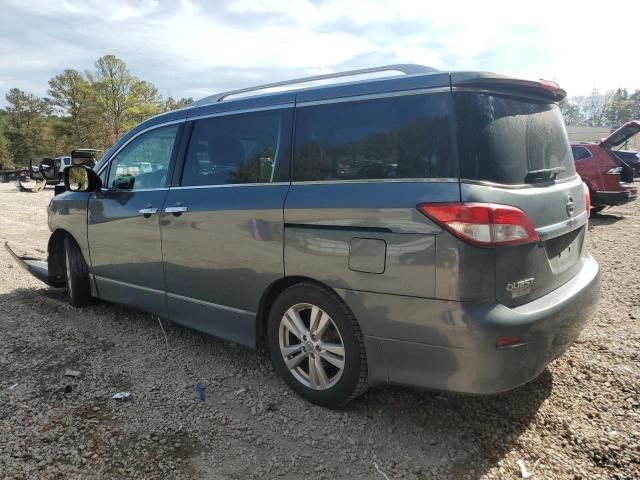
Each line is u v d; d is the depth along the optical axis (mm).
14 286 5984
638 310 4754
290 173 3180
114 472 2516
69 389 3340
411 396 3250
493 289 2484
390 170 2742
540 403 3137
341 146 2967
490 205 2471
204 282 3641
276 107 3344
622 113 99625
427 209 2518
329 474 2520
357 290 2771
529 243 2619
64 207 4941
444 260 2469
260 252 3227
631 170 11227
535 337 2553
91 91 68500
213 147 3699
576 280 3088
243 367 3725
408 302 2596
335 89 3070
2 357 3879
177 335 4359
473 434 2836
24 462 2576
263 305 3355
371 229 2703
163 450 2697
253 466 2578
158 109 75688
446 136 2582
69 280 5047
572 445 2730
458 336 2465
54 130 71312
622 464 2568
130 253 4238
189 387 3406
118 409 3107
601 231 9570
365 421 2975
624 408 3070
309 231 2963
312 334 3074
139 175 4285
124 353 3973
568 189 3088
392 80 2832
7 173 37688
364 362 2871
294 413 3074
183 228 3715
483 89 2682
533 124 2932
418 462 2604
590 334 4191
